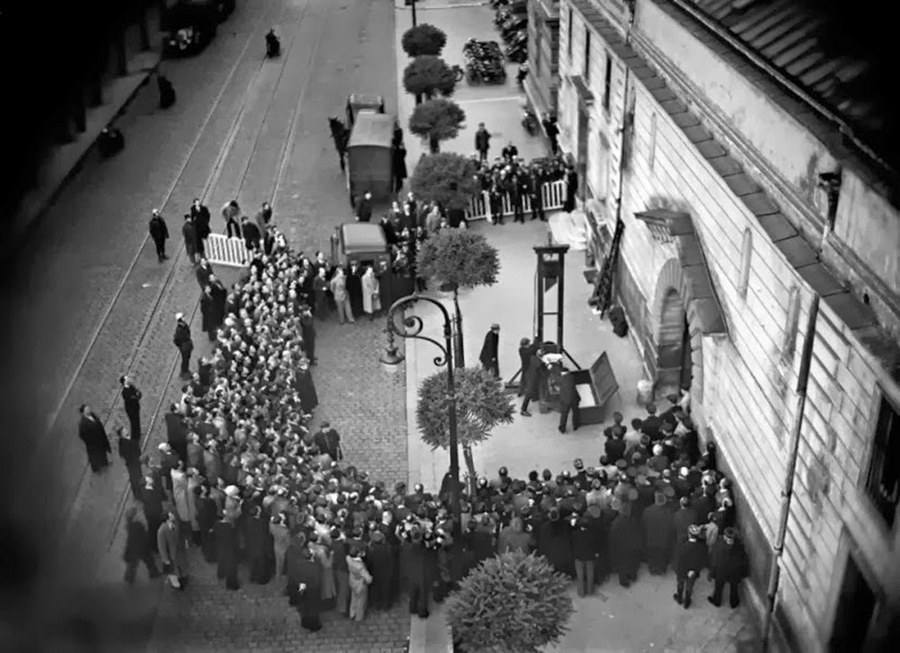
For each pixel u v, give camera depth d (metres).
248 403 24.31
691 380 24.86
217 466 22.50
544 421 26.39
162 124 47.50
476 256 26.23
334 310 31.67
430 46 49.22
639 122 27.47
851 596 16.20
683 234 22.97
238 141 45.84
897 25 16.28
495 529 20.83
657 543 20.91
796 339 17.67
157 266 35.19
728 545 19.88
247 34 61.69
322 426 23.97
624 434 23.20
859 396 15.46
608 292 30.59
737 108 20.69
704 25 22.53
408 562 20.31
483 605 16.50
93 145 42.38
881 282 15.01
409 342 30.25
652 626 20.19
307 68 55.28
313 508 21.02
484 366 27.11
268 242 32.69
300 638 20.30
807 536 17.56
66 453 25.00
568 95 38.75
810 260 17.12
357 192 38.81
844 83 16.17
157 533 21.12
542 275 25.88
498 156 42.47
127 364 29.53
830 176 16.41
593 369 26.86
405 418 26.94
